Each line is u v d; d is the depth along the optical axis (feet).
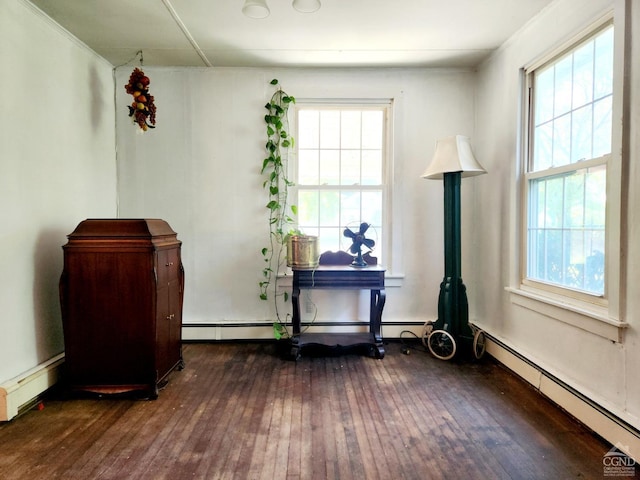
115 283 7.06
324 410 6.65
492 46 8.89
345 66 10.11
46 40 7.50
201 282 10.39
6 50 6.50
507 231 8.57
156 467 5.09
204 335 10.39
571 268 6.72
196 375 8.23
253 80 10.19
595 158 6.03
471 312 10.48
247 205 10.34
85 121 8.81
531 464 5.14
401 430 6.00
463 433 5.90
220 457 5.32
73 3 7.03
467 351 9.28
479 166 8.74
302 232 10.51
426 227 10.46
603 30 5.93
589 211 6.26
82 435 5.88
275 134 10.21
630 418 5.23
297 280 9.33
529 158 7.98
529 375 7.57
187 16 7.55
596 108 6.09
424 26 7.98
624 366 5.39
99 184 9.41
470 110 10.34
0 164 6.40
